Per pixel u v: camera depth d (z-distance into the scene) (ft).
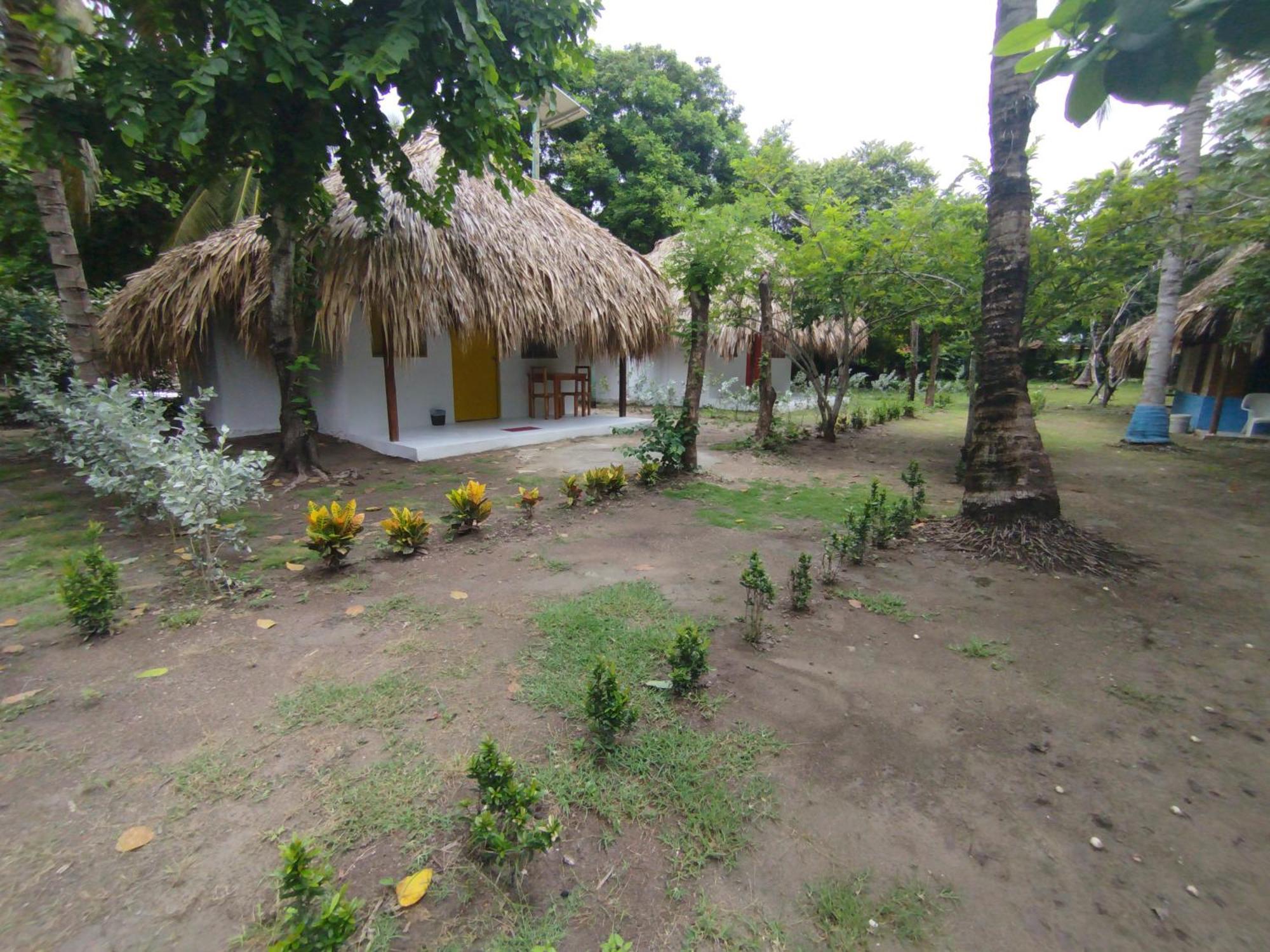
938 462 27.20
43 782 6.61
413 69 13.94
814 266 26.50
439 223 19.77
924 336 59.98
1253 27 2.85
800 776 6.99
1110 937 5.10
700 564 13.84
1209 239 19.95
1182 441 33.55
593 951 4.83
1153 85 3.09
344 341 24.58
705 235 21.35
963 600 12.10
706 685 8.75
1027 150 15.30
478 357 33.55
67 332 20.86
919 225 25.16
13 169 22.70
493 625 10.55
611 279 29.53
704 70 68.69
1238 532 16.94
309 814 6.20
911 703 8.53
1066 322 25.82
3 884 5.34
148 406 15.71
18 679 8.64
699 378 22.94
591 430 31.91
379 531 15.72
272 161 15.08
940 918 5.24
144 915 5.07
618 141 61.36
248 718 7.80
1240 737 7.91
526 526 16.43
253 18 11.80
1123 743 7.78
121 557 13.66
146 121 13.09
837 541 13.56
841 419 39.81
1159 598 12.32
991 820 6.41
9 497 18.88
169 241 34.22
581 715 7.93
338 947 4.68
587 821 6.22
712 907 5.30
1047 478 14.83
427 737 7.45
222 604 11.21
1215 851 6.05
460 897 5.29
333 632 10.22
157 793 6.48
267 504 18.26
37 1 17.06
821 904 5.35
